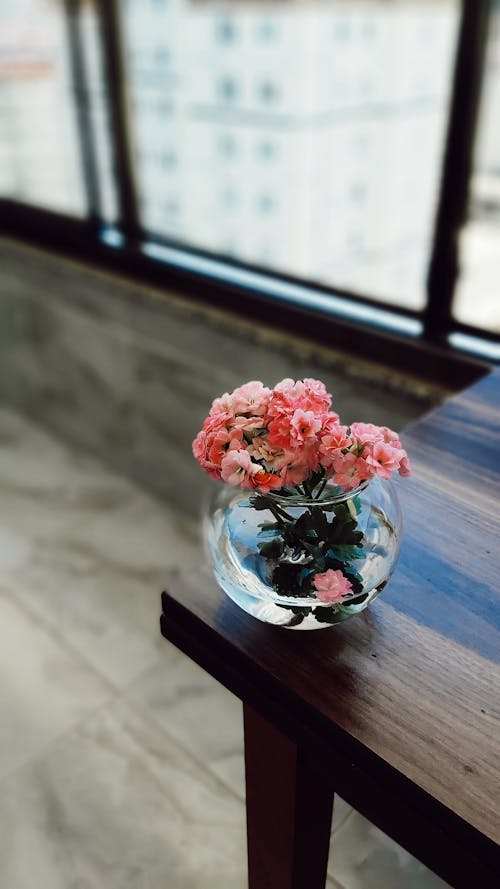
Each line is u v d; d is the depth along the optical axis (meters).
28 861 1.28
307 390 0.68
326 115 1.45
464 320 1.44
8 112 2.09
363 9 1.29
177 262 1.88
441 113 1.27
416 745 0.62
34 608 1.84
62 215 2.13
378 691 0.66
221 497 0.74
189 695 1.59
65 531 2.12
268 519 0.68
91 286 2.11
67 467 2.42
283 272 1.73
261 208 1.68
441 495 0.88
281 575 0.67
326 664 0.69
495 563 0.78
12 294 2.42
